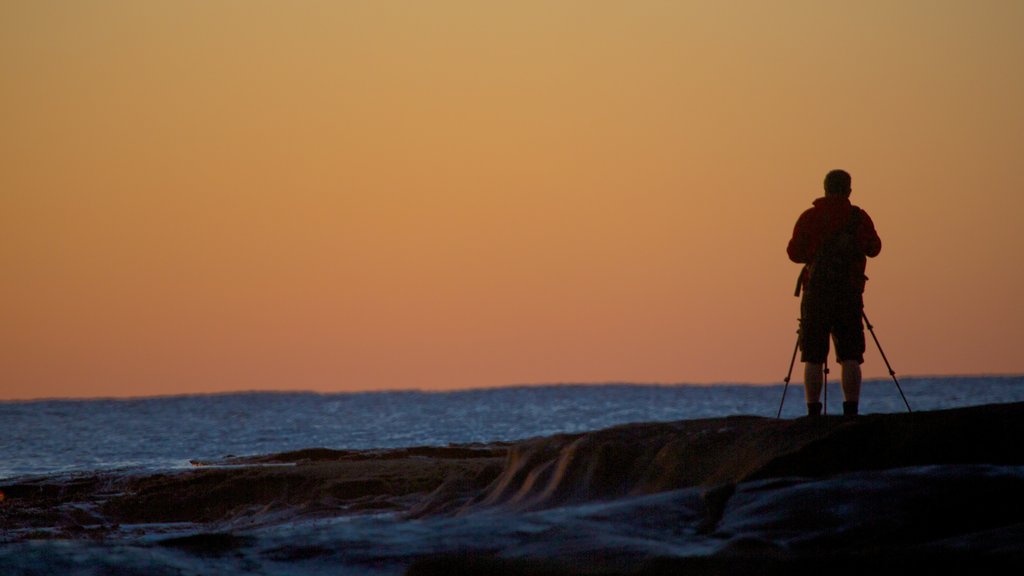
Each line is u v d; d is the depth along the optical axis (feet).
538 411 601.62
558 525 87.30
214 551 89.35
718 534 83.41
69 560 86.69
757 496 89.71
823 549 79.00
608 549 79.71
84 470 195.31
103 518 149.38
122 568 84.58
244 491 151.23
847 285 147.02
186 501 151.43
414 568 77.87
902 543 79.82
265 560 86.48
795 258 149.79
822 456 100.01
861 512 84.12
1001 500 84.64
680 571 72.18
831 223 148.05
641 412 574.97
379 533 91.15
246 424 488.85
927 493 86.17
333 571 82.99
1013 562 69.62
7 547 92.58
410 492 140.97
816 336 147.74
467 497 121.39
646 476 107.24
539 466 116.67
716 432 108.47
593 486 108.47
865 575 69.92
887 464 99.45
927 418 103.40
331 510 133.90
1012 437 100.42
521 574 74.28
